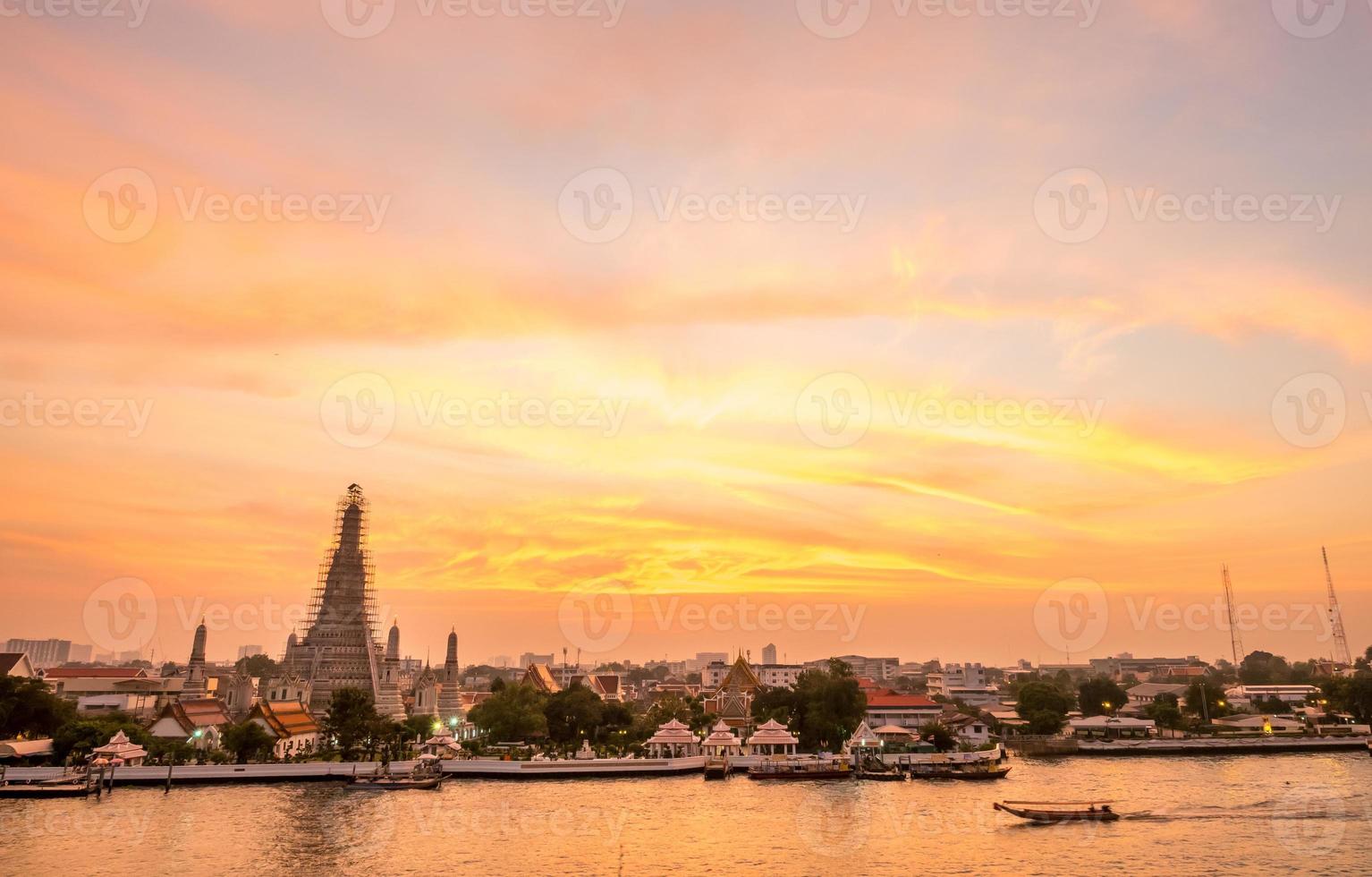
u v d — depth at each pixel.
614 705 179.38
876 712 194.75
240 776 120.56
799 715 160.00
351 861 76.25
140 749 123.88
